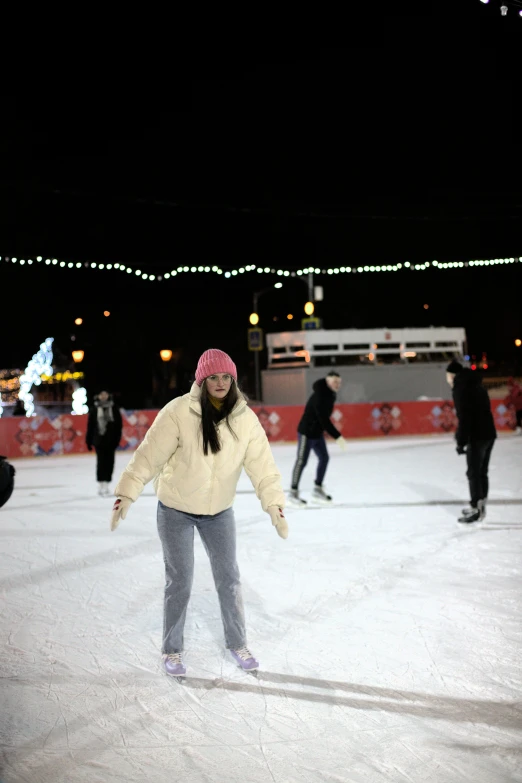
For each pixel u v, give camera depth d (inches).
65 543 275.1
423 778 107.8
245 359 1561.3
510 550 250.8
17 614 188.2
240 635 151.0
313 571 228.1
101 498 398.6
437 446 627.5
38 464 600.7
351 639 167.2
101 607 194.4
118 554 255.9
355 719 127.4
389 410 738.2
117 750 117.5
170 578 148.6
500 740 119.1
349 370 878.4
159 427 142.5
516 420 751.1
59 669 151.6
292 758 114.4
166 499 146.4
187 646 164.7
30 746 119.0
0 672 150.1
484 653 157.3
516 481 414.0
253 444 149.3
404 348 924.6
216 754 116.0
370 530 289.9
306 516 324.2
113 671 150.6
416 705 132.6
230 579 150.6
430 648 160.7
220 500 146.6
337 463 522.6
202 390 142.6
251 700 135.8
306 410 351.9
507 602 192.7
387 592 203.6
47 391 1079.0
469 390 287.9
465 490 386.3
